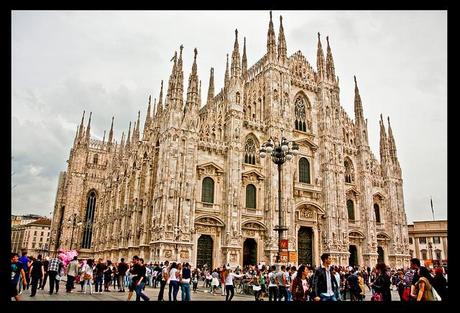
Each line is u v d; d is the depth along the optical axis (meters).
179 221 52.34
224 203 58.12
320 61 77.75
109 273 39.94
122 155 98.75
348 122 80.31
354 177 76.94
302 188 67.56
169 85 58.75
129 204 78.88
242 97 63.47
